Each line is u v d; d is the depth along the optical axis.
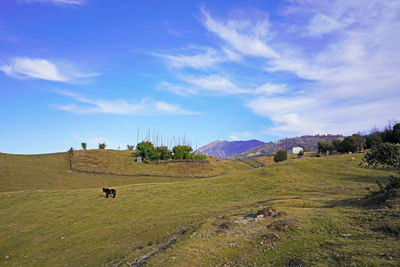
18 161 94.50
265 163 126.00
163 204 38.78
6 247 27.56
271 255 14.04
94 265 20.42
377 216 17.48
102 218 33.94
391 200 20.44
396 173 46.78
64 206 40.84
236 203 35.94
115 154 120.88
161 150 113.75
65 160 102.38
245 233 18.42
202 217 28.77
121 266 18.03
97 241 26.00
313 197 34.44
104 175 85.69
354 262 11.20
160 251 18.52
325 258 12.30
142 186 53.31
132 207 37.81
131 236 25.78
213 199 40.56
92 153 118.81
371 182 42.75
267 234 17.19
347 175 49.91
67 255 23.59
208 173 98.44
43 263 22.66
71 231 30.27
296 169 56.78
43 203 43.38
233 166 118.88
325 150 113.12
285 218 20.55
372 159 32.72
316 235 15.93
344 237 14.90
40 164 93.12
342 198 30.62
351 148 91.88
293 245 14.88
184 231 23.27
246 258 14.23
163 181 82.81
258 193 42.28
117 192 48.22
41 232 31.00
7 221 35.97
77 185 71.00
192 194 44.12
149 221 30.27
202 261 14.76
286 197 36.72
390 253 11.59
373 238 13.98
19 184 67.88
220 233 19.27
